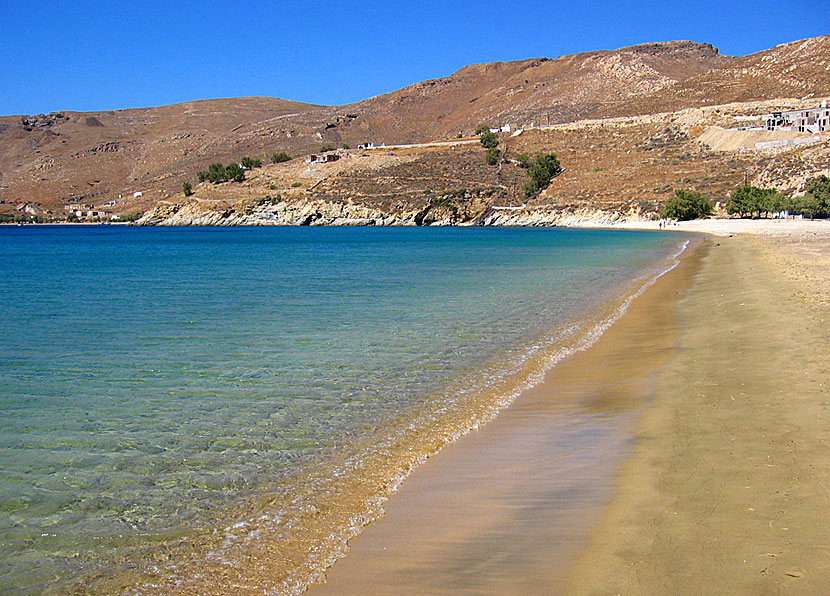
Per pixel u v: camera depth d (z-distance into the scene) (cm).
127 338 2114
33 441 1135
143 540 781
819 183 9694
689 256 5084
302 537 765
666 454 941
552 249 6781
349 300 2988
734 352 1556
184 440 1125
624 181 13800
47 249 8738
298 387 1456
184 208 18888
